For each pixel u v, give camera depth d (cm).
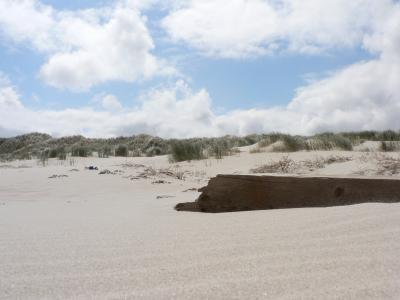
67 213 516
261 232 323
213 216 427
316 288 204
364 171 921
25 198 755
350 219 338
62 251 285
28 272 239
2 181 944
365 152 1262
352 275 220
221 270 236
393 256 248
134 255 271
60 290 209
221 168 1208
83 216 479
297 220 355
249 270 234
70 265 251
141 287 211
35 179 979
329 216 356
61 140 3528
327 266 236
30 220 443
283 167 1095
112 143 3247
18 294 204
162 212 504
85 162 1611
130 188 884
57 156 1923
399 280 211
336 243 281
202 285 212
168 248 287
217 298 195
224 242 299
